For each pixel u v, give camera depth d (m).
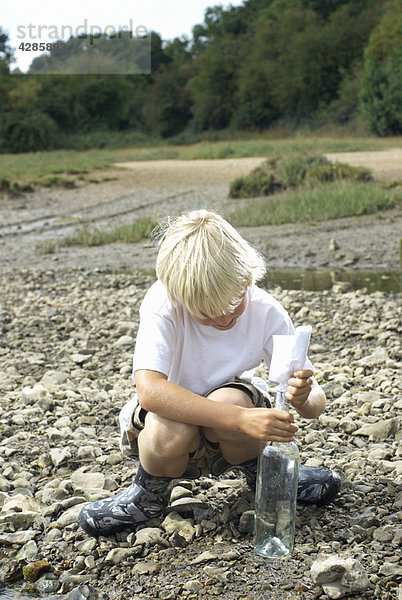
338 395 3.99
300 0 52.03
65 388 4.34
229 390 2.37
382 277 8.00
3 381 4.54
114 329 5.98
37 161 30.86
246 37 54.56
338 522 2.52
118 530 2.54
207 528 2.52
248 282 2.20
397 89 33.31
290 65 44.34
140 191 19.33
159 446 2.32
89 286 8.20
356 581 2.10
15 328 6.19
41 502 2.82
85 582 2.26
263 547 2.33
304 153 16.73
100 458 3.22
